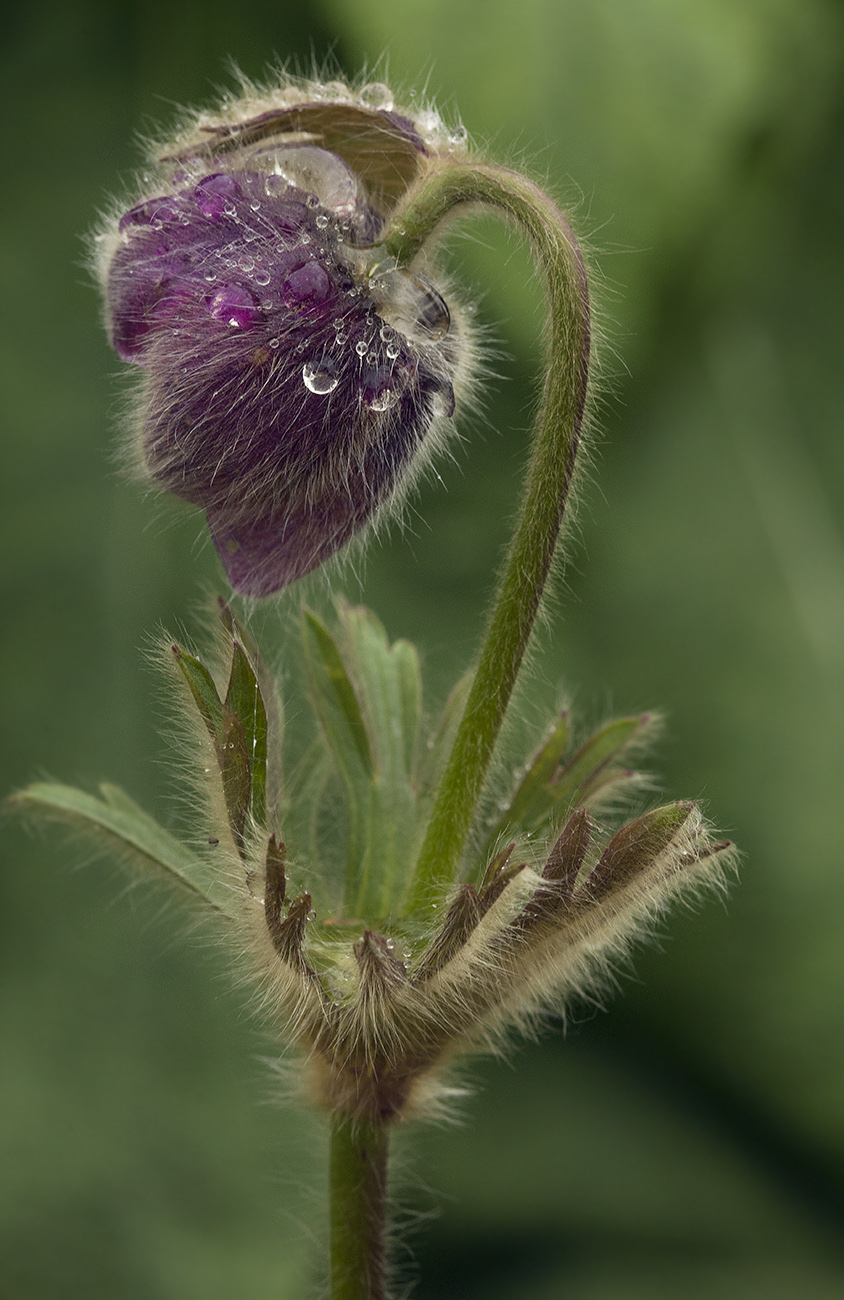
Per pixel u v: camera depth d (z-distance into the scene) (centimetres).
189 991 50
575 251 38
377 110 39
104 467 51
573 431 38
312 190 39
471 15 46
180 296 38
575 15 46
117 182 51
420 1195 51
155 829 40
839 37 49
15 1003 49
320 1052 39
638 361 50
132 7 51
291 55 49
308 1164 50
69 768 49
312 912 39
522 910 38
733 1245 51
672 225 46
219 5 50
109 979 50
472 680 40
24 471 51
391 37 46
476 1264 51
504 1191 52
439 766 40
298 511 39
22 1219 48
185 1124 49
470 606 51
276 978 38
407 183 39
